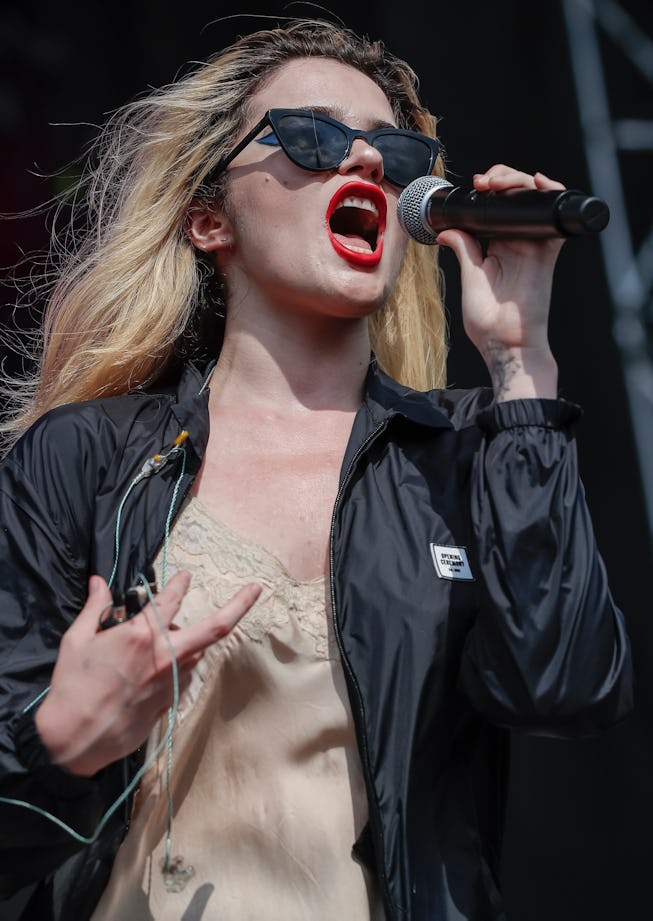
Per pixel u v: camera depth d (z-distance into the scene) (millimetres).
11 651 2014
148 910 2012
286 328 2363
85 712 1784
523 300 2098
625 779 5945
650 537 6004
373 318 2783
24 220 6301
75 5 6645
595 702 1934
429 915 1931
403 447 2262
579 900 5805
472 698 1993
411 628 2035
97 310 2525
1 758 1854
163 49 6539
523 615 1916
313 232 2297
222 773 2055
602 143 6129
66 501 2127
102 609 1854
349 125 2385
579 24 6203
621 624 2027
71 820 1865
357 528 2131
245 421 2309
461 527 2146
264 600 2072
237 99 2504
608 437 6055
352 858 2002
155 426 2240
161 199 2549
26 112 6574
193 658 1806
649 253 6090
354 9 6312
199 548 2115
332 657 2059
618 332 6059
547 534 1948
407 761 1974
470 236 2174
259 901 1979
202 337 2582
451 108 6195
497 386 2092
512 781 6012
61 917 2090
